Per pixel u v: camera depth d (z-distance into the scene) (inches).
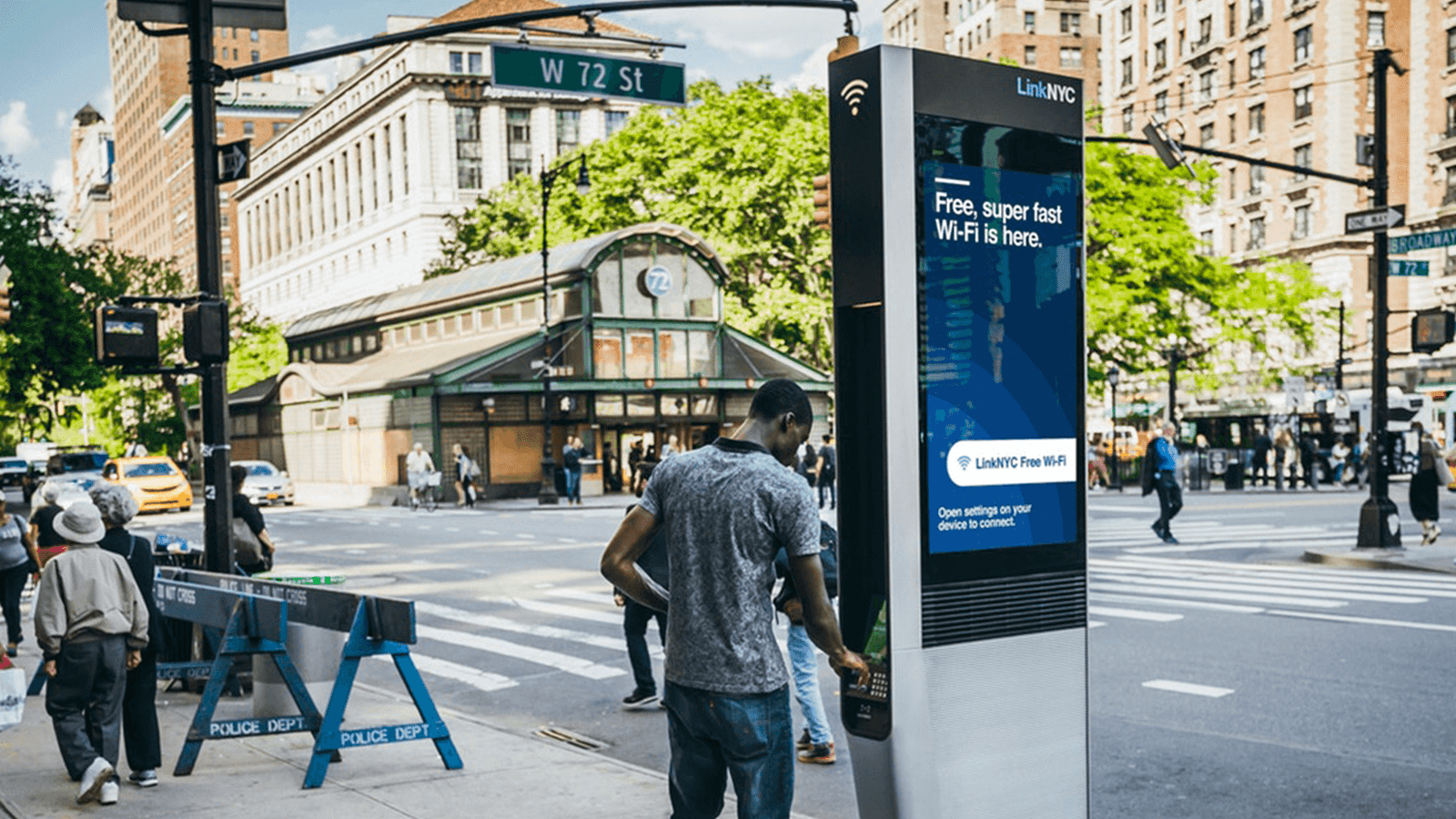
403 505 1450.5
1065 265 181.8
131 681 251.1
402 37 382.0
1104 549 722.2
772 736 147.9
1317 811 222.4
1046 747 177.3
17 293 1593.3
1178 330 1418.6
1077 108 183.3
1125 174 1374.3
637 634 328.8
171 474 1370.6
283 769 264.4
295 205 3917.3
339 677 251.6
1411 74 2057.1
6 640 465.7
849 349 169.5
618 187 1619.1
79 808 233.5
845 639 171.0
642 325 1462.8
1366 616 435.5
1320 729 278.4
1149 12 2628.0
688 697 148.9
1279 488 1390.3
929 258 166.1
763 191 1473.9
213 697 265.6
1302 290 1478.8
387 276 3206.2
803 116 1542.8
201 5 347.9
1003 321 174.1
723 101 1549.0
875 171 163.3
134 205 6565.0
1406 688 316.2
